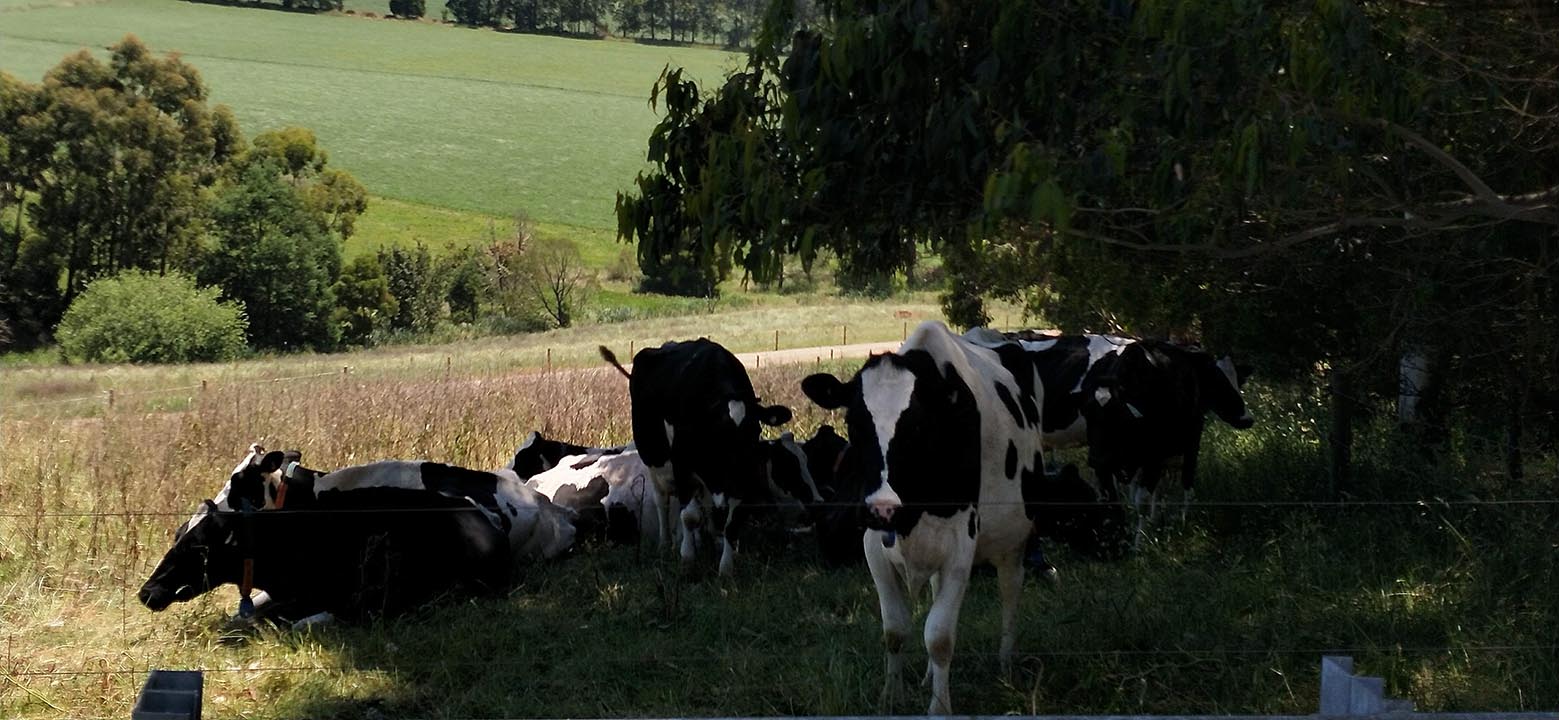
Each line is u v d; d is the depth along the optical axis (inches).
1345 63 221.1
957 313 718.5
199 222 2662.4
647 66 5433.1
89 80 2736.2
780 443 420.8
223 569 325.7
